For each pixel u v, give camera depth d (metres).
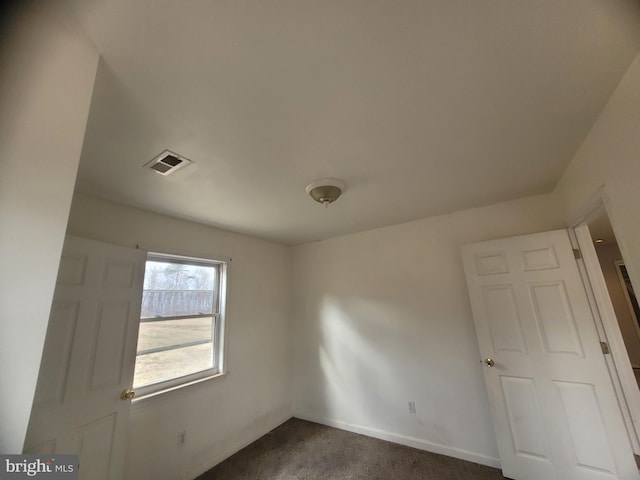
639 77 1.02
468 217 2.72
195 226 2.78
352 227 3.19
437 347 2.73
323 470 2.34
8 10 0.77
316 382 3.42
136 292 2.10
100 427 1.74
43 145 0.74
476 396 2.49
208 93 1.11
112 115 1.22
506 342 2.27
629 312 4.78
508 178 2.07
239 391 2.88
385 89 1.14
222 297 2.95
